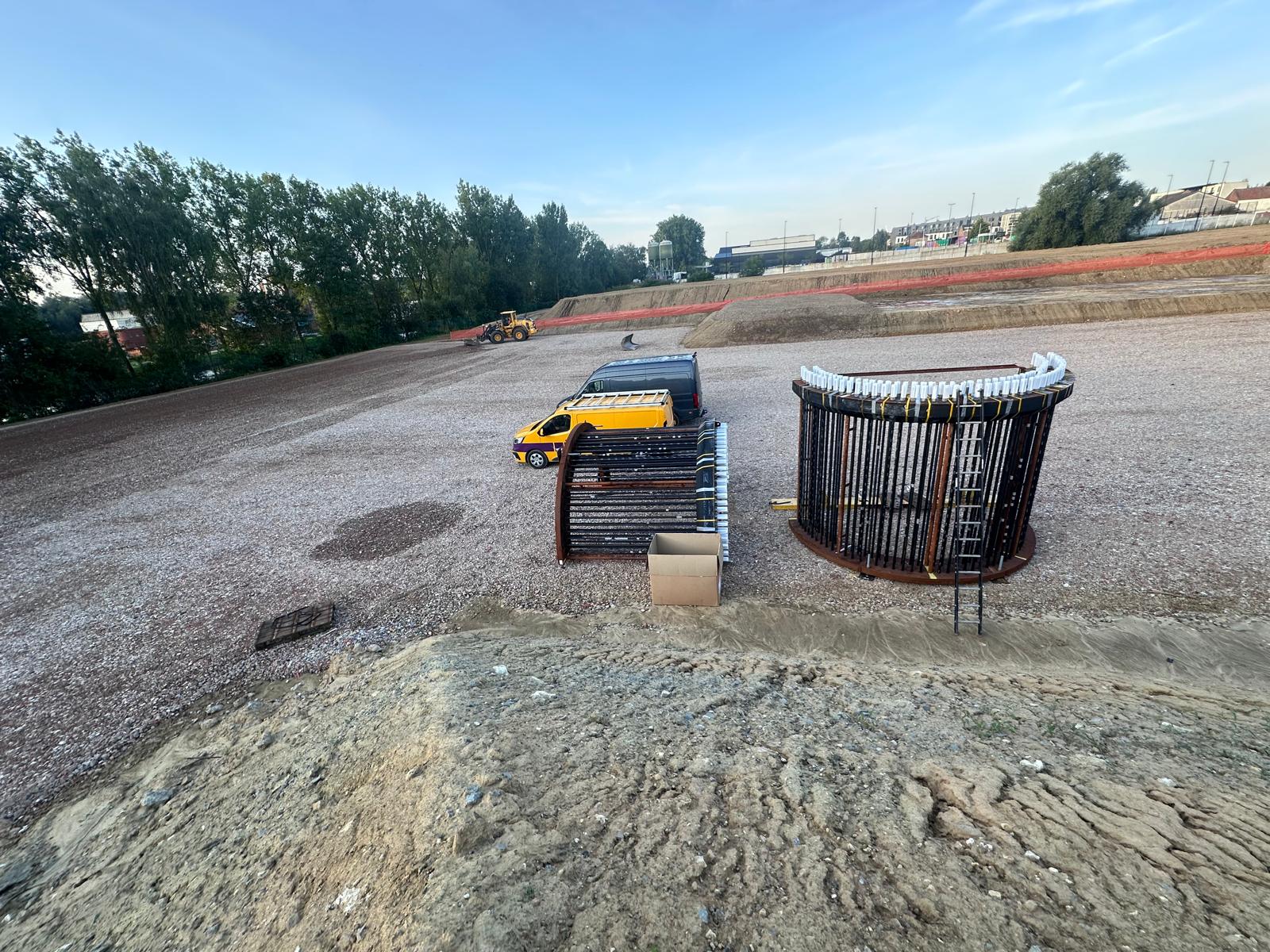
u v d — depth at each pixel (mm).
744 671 5352
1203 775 3287
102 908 3658
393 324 51250
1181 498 8031
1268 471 8492
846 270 55906
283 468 13930
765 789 3361
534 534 9180
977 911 2445
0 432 23656
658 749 3871
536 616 7035
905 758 3713
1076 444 10461
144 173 32938
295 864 3449
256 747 5082
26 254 28578
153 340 34469
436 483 11930
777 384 18453
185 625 7484
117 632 7445
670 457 8219
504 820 3131
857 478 7090
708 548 7168
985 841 2857
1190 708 4277
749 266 88062
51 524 11477
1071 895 2473
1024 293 32844
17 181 27828
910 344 23047
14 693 6430
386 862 3086
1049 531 7656
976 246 83000
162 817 4434
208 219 38125
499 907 2559
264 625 7227
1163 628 5633
